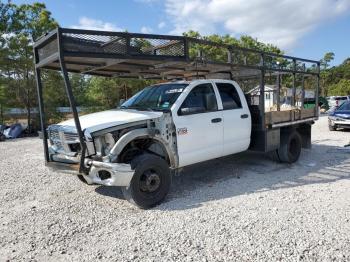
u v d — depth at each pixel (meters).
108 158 4.56
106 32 4.54
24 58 18.06
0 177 6.91
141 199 4.71
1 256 3.44
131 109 5.74
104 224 4.23
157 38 5.01
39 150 10.84
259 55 6.87
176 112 5.33
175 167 5.33
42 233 3.99
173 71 7.02
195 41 5.54
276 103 8.78
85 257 3.36
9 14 18.59
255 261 3.15
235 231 3.83
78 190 5.81
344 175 6.42
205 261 3.18
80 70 6.43
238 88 6.68
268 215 4.30
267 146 6.87
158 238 3.74
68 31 4.23
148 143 5.26
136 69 6.54
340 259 3.13
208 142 5.80
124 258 3.30
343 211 4.37
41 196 5.51
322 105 32.09
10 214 4.67
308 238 3.58
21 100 18.56
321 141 11.16
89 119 5.15
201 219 4.25
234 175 6.64
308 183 5.89
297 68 8.26
